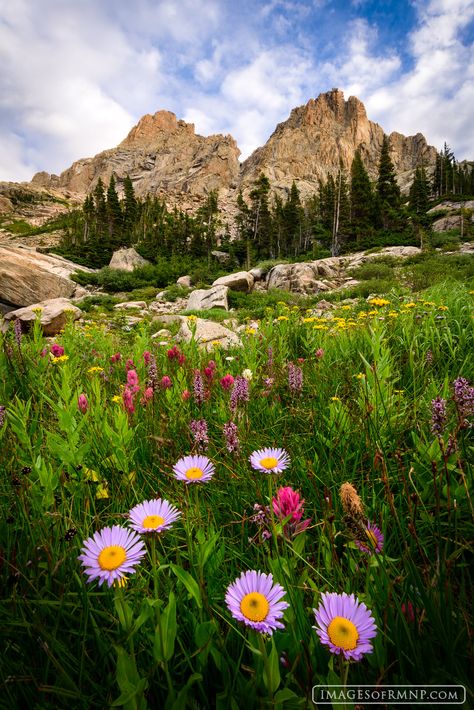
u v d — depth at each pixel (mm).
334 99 157750
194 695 774
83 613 846
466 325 3598
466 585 994
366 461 1582
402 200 65625
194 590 798
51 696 748
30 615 859
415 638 775
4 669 767
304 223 62469
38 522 1090
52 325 9969
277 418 2090
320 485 1450
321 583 973
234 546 1152
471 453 1457
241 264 59625
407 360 2873
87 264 55625
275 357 3484
